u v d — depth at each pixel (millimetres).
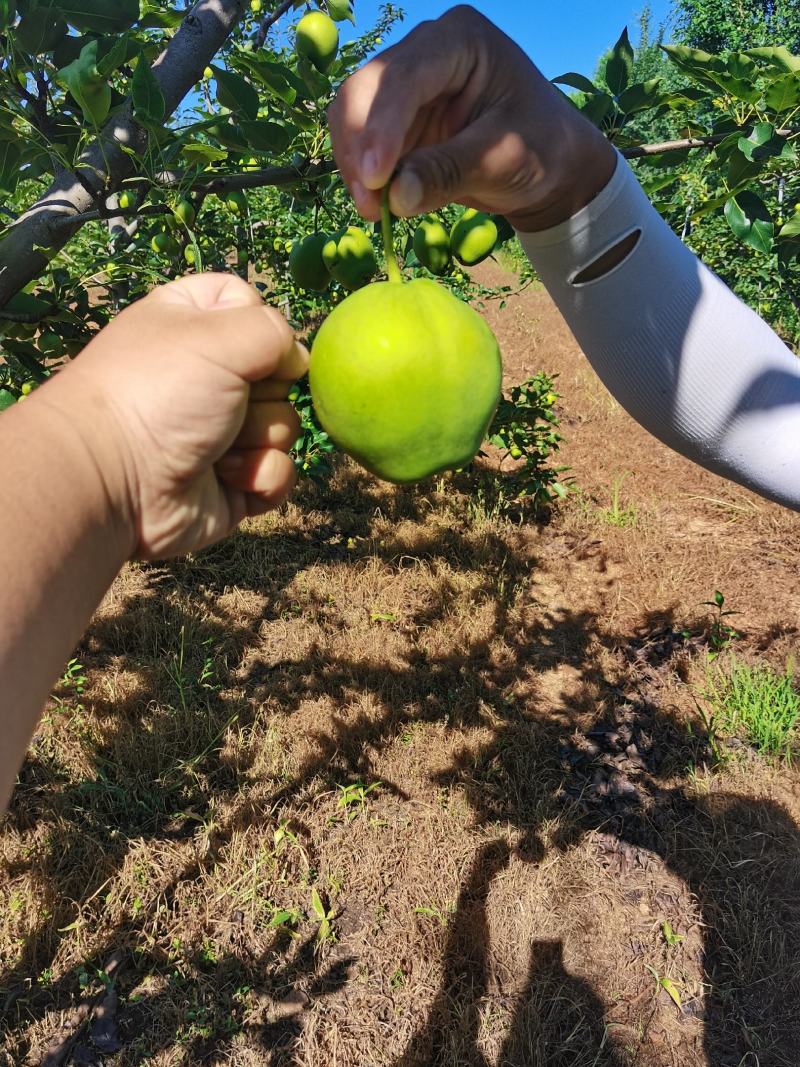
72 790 1372
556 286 493
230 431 308
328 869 1299
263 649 1830
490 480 2746
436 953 1185
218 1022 1087
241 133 654
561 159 398
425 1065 1062
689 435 509
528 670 1820
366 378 323
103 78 513
